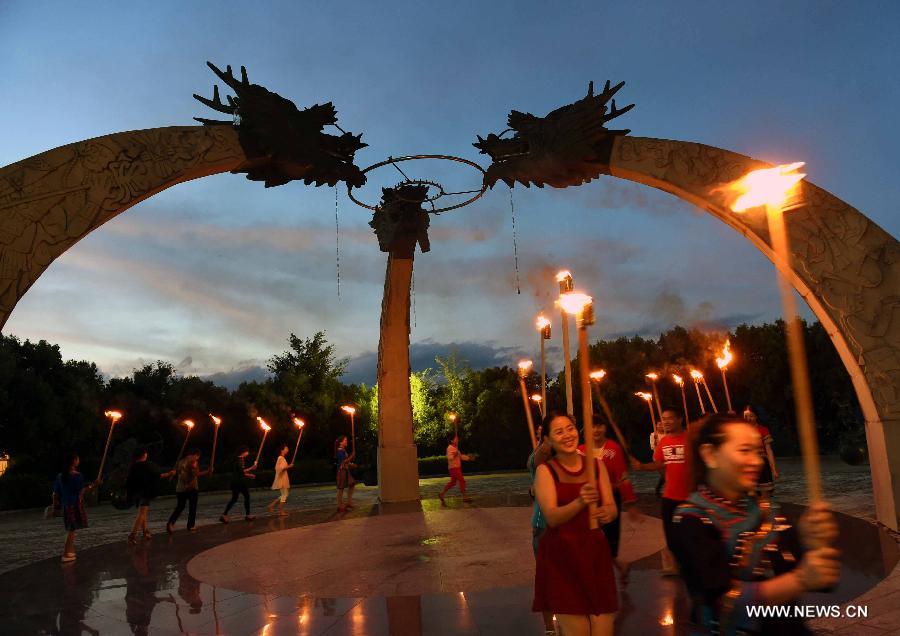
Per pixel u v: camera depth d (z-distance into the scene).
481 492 21.11
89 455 34.81
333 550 10.98
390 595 7.51
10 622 7.12
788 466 23.94
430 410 39.88
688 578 2.35
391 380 19.72
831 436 32.34
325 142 12.88
